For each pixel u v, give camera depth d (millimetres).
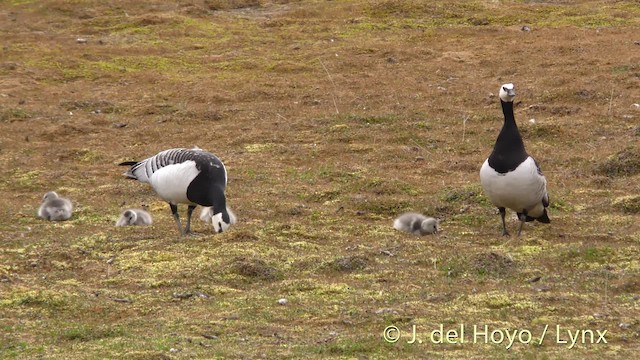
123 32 34000
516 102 24188
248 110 24531
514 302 11852
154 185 15344
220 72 28938
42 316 11773
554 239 14852
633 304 11789
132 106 25422
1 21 35844
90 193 18516
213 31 33969
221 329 11195
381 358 10258
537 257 13672
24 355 10422
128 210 16250
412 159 20172
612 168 18719
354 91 25953
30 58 30312
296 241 14844
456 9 35594
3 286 12836
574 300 11898
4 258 14180
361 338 10758
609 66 26703
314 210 16828
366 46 30828
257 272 13211
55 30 34844
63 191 18641
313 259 13656
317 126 22797
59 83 28141
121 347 10602
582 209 16547
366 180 18234
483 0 36906
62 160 21047
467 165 19406
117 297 12430
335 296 12305
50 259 14109
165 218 16750
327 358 10227
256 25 34875
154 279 13031
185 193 15016
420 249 14297
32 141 22516
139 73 28812
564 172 18844
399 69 28250
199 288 12695
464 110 23797
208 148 21578
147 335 11047
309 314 11633
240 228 15281
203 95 26078
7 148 21875
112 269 13594
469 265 13312
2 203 17906
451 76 27281
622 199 16531
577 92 24219
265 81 27266
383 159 20203
